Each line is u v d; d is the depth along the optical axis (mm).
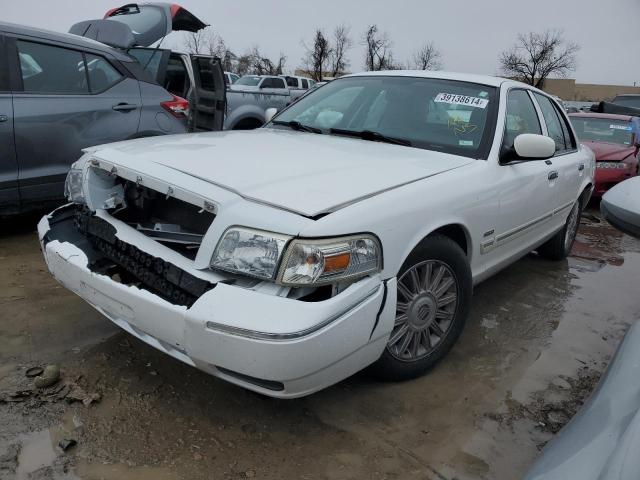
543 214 3959
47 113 4480
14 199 4379
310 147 3064
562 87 58656
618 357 1996
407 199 2488
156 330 2197
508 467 2332
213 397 2619
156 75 6562
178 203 2609
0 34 4289
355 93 3889
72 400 2494
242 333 1977
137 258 2414
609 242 6410
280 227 2070
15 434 2268
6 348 2889
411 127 3477
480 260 3191
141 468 2148
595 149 8242
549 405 2803
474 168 3049
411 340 2775
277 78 18625
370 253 2240
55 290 3627
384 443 2406
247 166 2545
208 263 2168
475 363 3160
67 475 2084
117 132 4992
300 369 2020
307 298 2113
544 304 4176
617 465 1295
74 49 4758
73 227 2898
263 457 2260
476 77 3742
